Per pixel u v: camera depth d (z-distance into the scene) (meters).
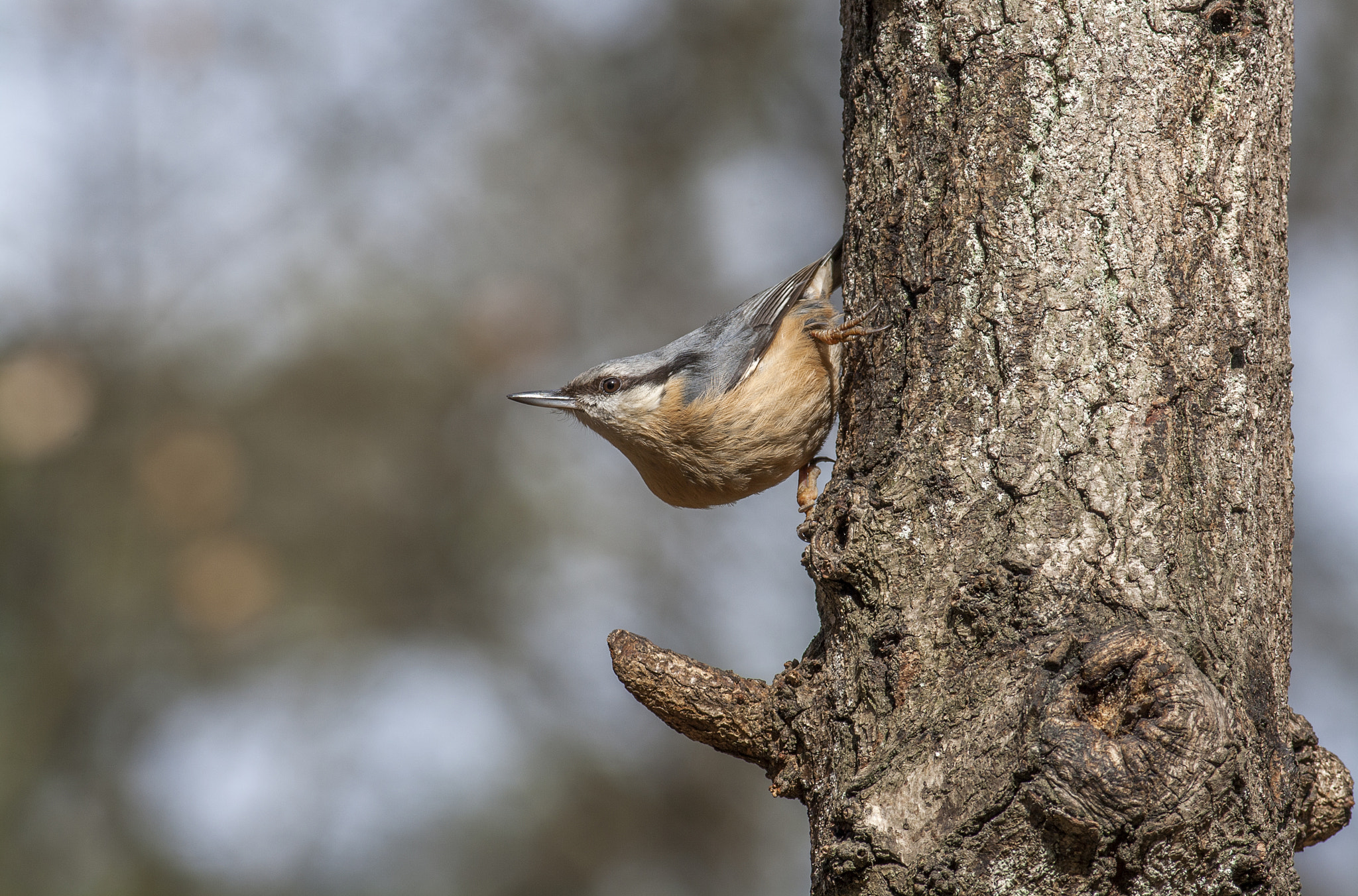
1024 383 5.11
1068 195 5.15
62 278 14.84
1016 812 4.49
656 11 18.55
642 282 18.52
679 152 18.78
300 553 15.62
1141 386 4.99
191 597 14.03
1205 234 5.10
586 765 15.96
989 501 5.07
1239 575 4.88
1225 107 5.14
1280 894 4.53
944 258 5.41
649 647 5.66
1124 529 4.85
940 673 4.95
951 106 5.48
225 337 15.86
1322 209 16.36
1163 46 5.14
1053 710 4.50
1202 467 4.94
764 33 18.50
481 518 16.59
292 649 15.55
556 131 18.48
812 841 5.29
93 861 13.70
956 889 4.54
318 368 16.30
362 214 17.12
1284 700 4.99
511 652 16.52
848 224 6.09
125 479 14.38
